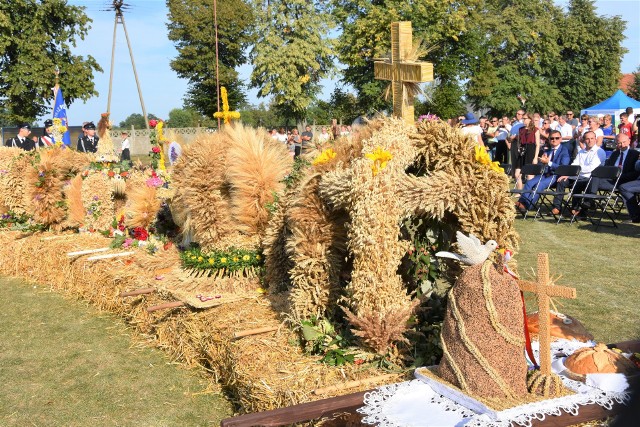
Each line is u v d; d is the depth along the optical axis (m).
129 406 4.72
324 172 4.08
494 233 3.56
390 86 4.19
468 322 3.09
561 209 11.36
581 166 11.47
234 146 5.83
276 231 5.30
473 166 3.61
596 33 56.38
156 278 6.32
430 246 4.10
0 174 10.85
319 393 3.41
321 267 4.20
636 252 8.47
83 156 10.26
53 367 5.60
